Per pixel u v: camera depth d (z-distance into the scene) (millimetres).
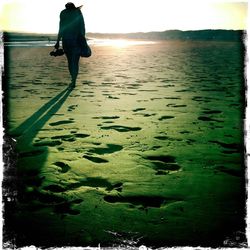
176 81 8266
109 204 2422
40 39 39281
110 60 14969
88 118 4758
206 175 2881
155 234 2072
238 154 3355
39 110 5246
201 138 3844
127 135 3971
